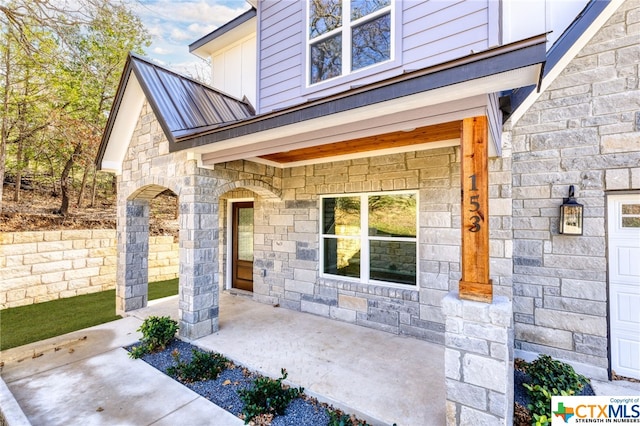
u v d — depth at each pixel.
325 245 5.89
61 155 8.38
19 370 3.84
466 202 2.40
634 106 3.43
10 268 6.61
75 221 8.69
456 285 4.33
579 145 3.69
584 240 3.65
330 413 2.89
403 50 4.37
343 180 5.48
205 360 3.79
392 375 3.53
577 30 3.69
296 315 5.77
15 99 7.45
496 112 3.05
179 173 4.95
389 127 2.94
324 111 2.96
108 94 9.41
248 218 7.51
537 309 3.88
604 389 3.31
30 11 6.96
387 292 4.91
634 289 3.47
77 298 7.35
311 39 5.35
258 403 3.04
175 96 5.33
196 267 4.71
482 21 3.82
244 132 3.70
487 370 2.25
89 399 3.23
